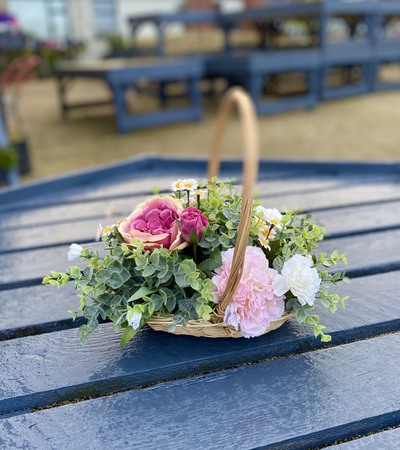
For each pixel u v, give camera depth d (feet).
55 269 3.19
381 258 3.15
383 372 2.23
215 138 3.57
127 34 32.89
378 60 17.80
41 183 4.77
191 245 2.25
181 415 2.07
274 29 19.44
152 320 2.23
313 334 2.39
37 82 25.44
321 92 16.55
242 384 2.19
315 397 2.13
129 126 13.51
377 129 12.43
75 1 29.89
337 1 15.57
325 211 3.96
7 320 2.67
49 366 2.30
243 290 2.17
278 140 11.76
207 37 24.54
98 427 2.04
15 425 2.06
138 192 4.68
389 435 2.04
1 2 28.09
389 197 4.25
